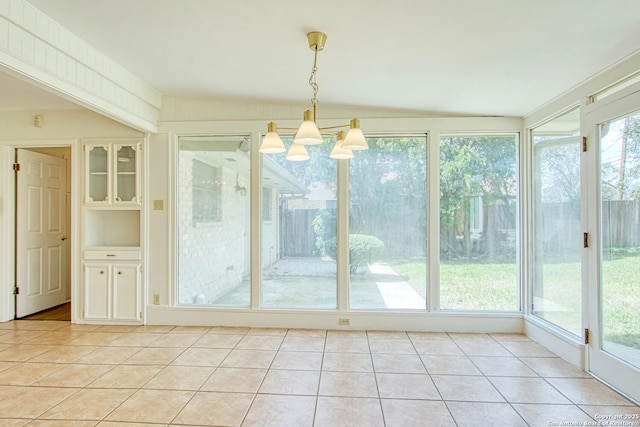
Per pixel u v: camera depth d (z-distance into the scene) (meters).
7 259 4.07
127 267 3.91
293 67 2.92
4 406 2.24
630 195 2.33
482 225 3.78
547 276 3.35
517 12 1.96
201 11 2.19
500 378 2.63
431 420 2.10
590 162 2.66
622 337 2.41
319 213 3.87
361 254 3.84
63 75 2.52
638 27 2.03
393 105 3.61
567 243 3.04
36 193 4.39
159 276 3.91
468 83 2.96
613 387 2.46
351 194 3.86
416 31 2.23
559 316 3.16
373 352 3.13
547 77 2.72
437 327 3.71
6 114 4.01
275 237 3.90
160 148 3.92
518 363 2.90
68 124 3.97
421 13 2.03
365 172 3.85
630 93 2.27
